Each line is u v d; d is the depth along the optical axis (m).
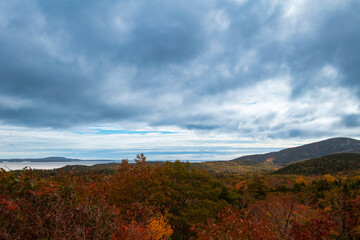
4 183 3.56
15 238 3.16
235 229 6.06
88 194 5.09
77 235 3.30
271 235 6.25
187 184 16.38
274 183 55.91
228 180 65.56
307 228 6.27
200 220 14.20
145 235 4.85
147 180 13.61
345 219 11.39
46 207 3.58
